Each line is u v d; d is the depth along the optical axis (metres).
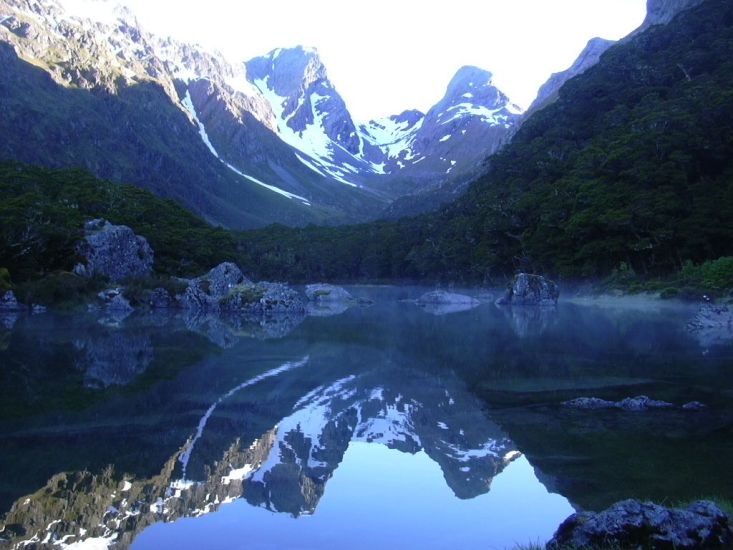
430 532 9.41
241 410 17.09
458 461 12.77
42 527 9.25
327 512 10.09
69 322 43.16
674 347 29.22
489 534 9.30
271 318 51.41
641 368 23.36
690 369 23.08
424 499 10.76
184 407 17.28
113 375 22.14
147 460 12.52
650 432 14.48
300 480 11.64
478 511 10.17
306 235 160.62
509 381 21.34
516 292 69.00
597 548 7.78
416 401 18.34
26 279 56.94
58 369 23.17
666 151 73.31
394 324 45.19
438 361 26.08
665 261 69.31
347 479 11.68
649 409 16.89
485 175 135.38
